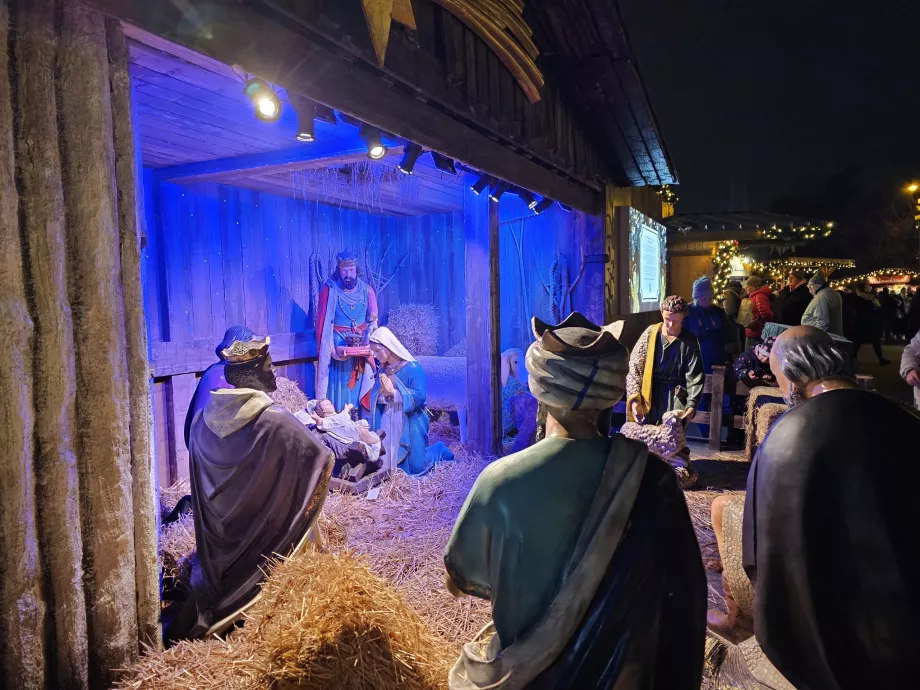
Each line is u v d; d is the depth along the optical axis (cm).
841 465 136
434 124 346
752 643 176
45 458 179
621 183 730
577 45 487
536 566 113
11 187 169
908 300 1645
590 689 107
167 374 468
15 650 173
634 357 461
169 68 264
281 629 180
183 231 504
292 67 237
